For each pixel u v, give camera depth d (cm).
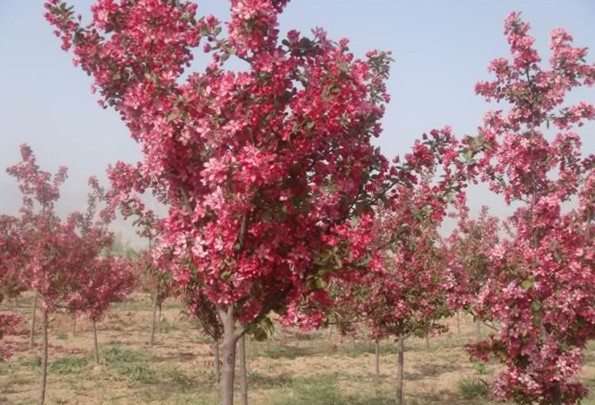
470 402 1280
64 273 1283
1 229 1434
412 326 1176
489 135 535
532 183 822
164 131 446
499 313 728
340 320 1189
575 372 712
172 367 1756
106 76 500
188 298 954
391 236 538
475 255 814
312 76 451
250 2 432
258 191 439
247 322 475
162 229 552
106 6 493
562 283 722
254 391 1430
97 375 1616
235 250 445
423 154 528
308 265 458
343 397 1341
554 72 802
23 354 1997
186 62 496
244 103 448
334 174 490
